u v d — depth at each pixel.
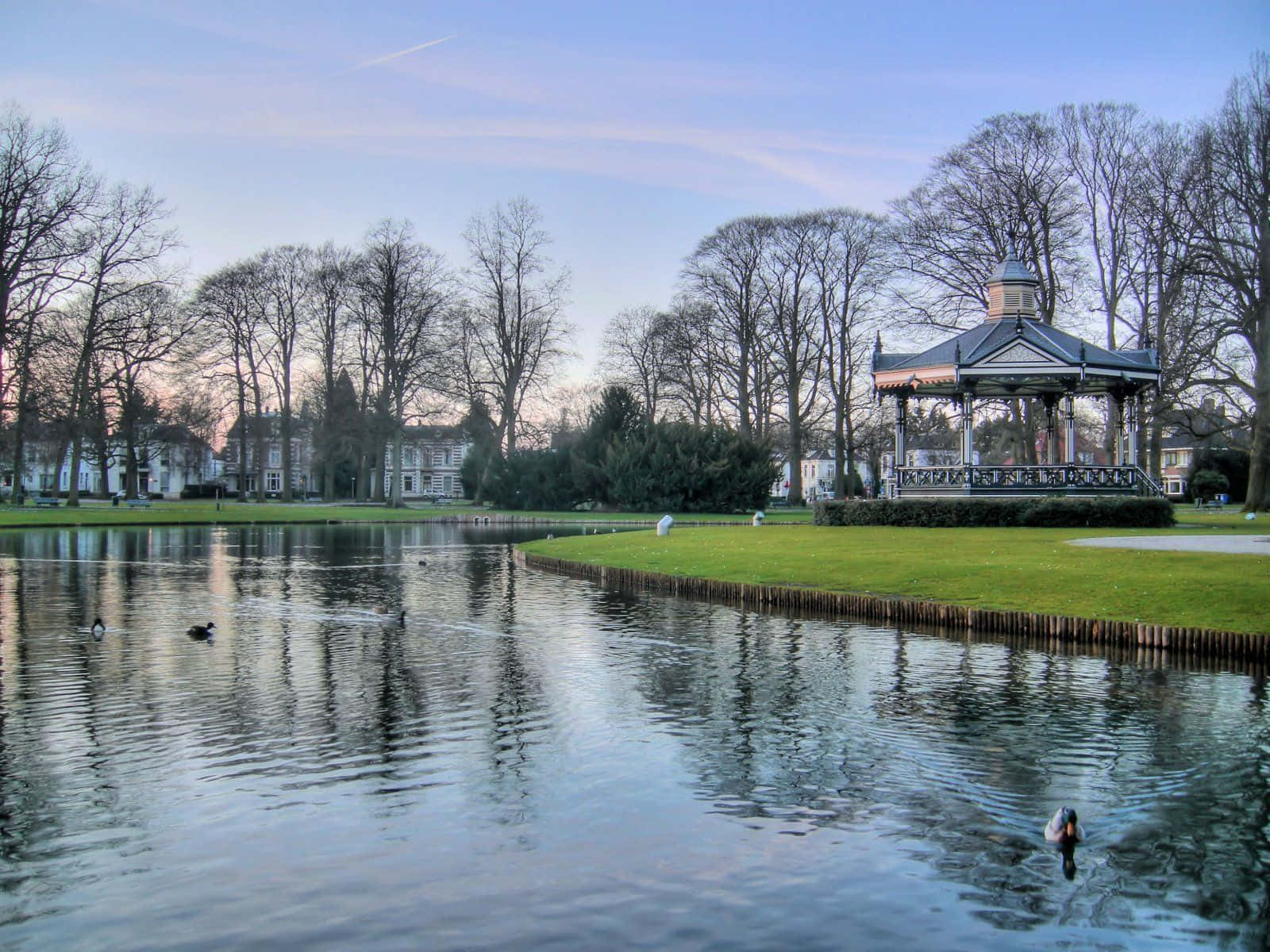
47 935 7.37
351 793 10.22
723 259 67.56
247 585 27.80
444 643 18.56
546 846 8.91
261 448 94.94
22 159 52.38
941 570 23.42
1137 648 17.38
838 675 15.62
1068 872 8.46
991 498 36.72
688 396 76.88
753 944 7.25
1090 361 37.19
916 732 12.42
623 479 70.50
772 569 26.05
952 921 7.62
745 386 69.38
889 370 40.38
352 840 9.03
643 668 16.19
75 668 16.17
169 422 79.12
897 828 9.35
